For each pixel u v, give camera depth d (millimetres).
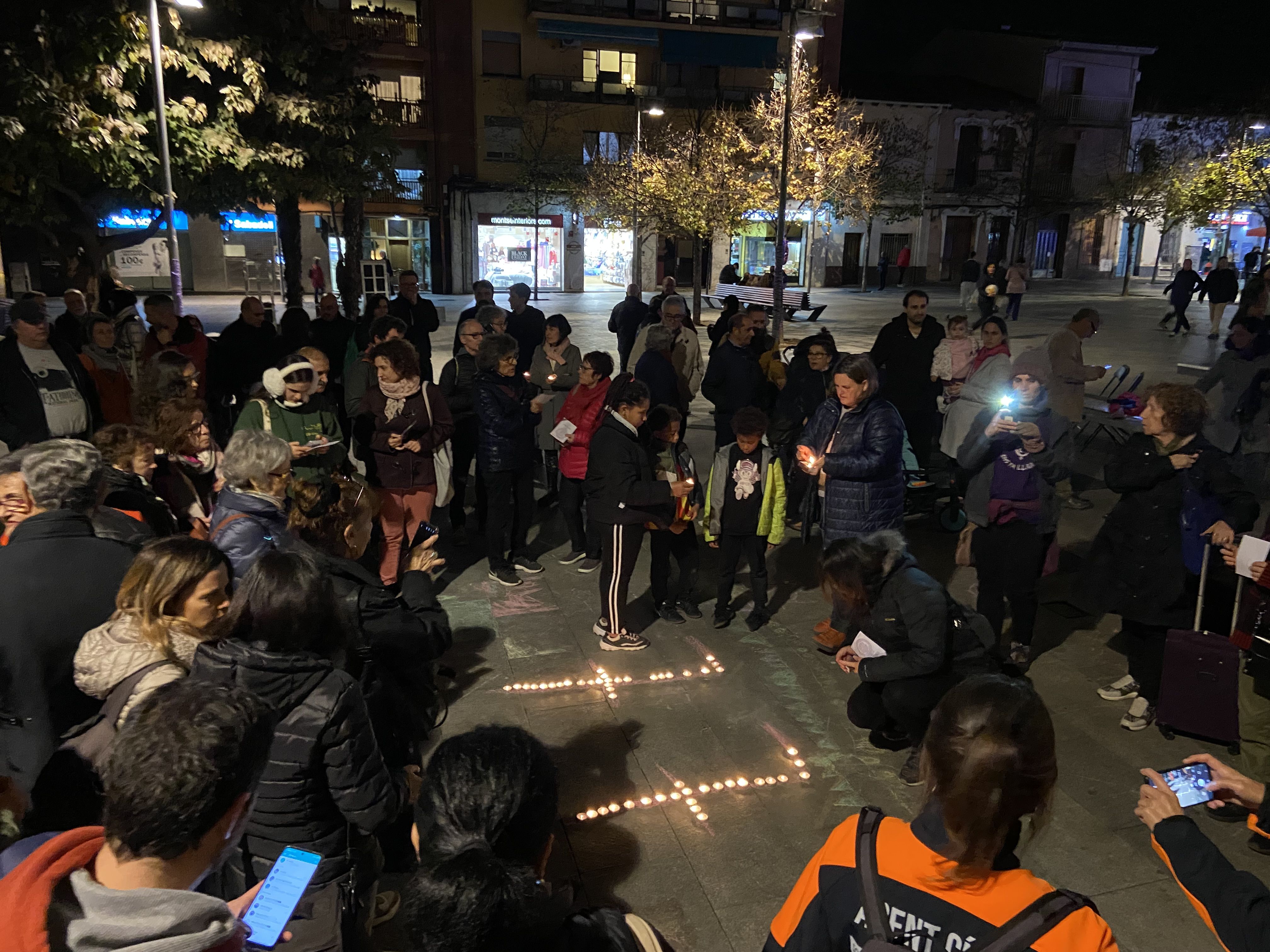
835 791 4258
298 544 3268
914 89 40156
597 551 7238
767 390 8977
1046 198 40781
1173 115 42438
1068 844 3895
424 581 3627
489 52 35188
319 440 5312
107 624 2717
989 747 1598
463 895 1448
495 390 6484
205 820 1482
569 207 36531
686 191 27406
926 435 8719
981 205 40906
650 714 4938
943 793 1642
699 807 4137
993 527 5145
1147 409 4430
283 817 2428
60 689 3072
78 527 3158
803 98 28297
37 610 3008
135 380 8289
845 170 29500
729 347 8164
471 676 5340
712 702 5070
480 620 6137
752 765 4469
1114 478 4570
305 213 33719
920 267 41094
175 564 2680
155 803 1426
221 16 13336
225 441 9102
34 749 3062
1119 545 4637
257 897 1985
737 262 39594
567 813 4082
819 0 37312
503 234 36594
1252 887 1813
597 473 5445
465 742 1754
